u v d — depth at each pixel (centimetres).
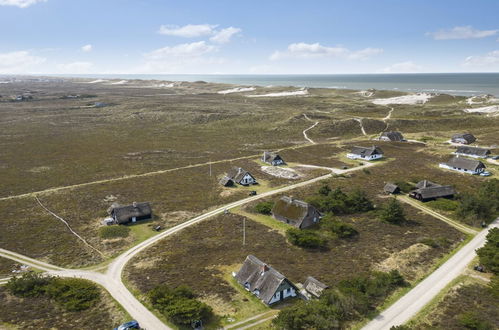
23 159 11950
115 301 4547
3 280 5078
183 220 7256
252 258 5131
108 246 6134
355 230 6775
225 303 4500
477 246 6062
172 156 12531
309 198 7962
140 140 15162
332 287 4816
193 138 15712
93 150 13312
